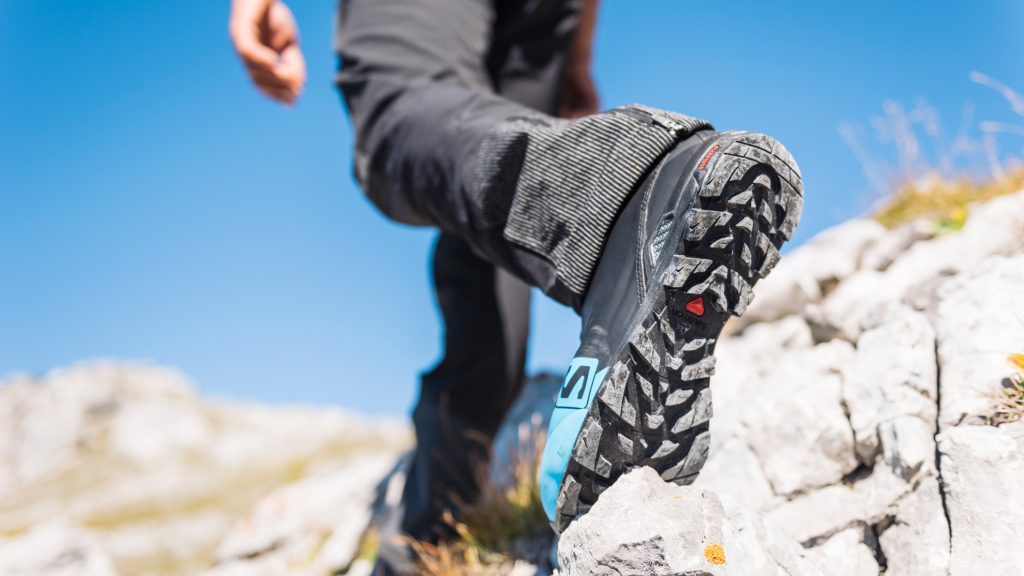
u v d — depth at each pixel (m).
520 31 1.96
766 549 1.14
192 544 7.71
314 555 3.82
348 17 1.61
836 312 2.26
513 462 2.50
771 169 1.00
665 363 1.03
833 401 1.62
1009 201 2.08
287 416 14.05
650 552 1.03
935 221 2.72
